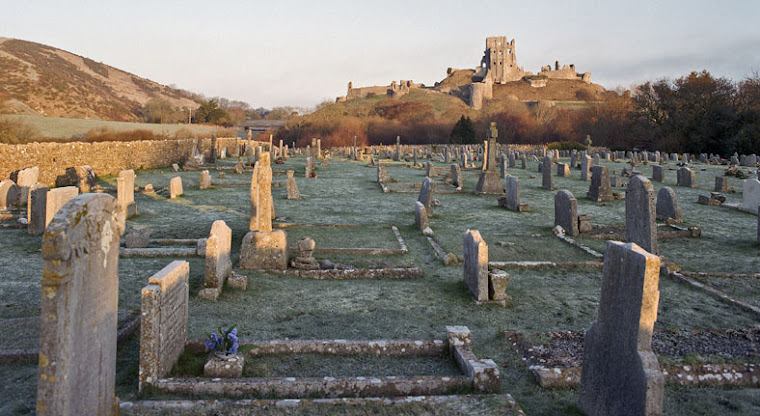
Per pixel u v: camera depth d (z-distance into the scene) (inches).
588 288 419.5
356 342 272.1
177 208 783.7
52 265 154.9
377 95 6092.5
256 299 366.6
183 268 257.9
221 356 240.4
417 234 633.0
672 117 2426.2
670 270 460.4
